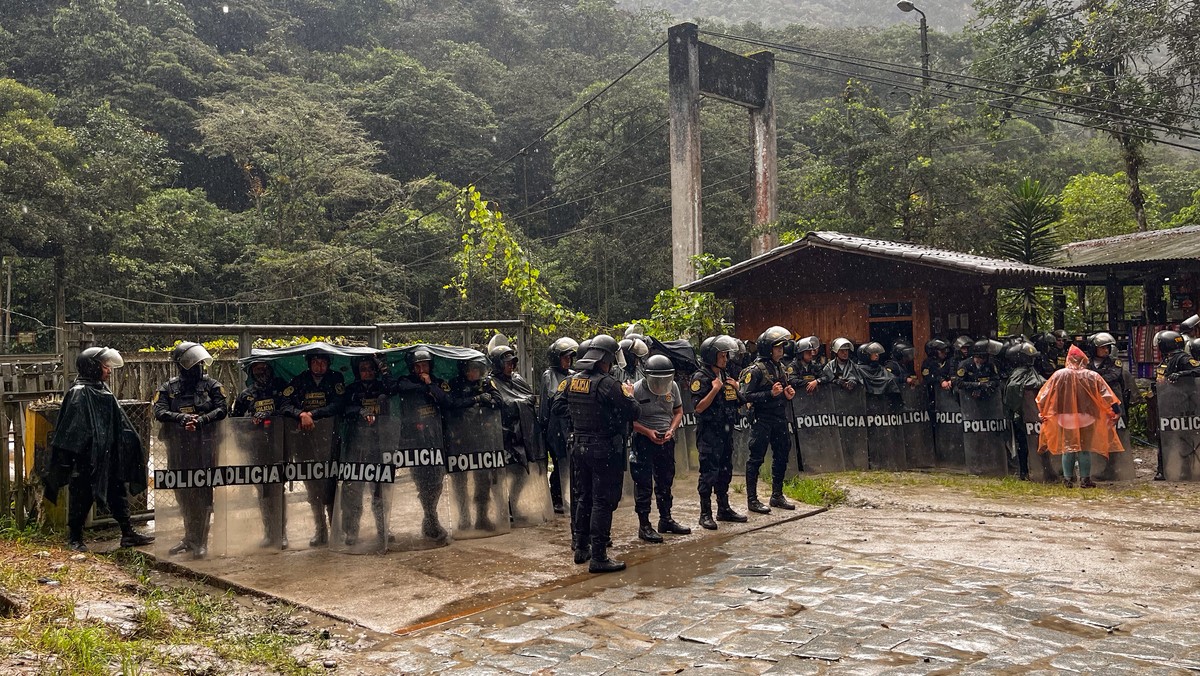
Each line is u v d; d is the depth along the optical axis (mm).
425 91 59219
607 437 6988
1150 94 21359
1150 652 4828
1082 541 7570
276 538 7785
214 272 45500
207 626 5711
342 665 5070
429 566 7215
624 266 47719
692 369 8578
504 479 8570
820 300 13719
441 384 8258
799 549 7414
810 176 25391
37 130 37375
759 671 4715
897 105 60906
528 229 59500
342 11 69312
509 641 5348
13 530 7676
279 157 46719
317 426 7930
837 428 11797
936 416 12227
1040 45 23734
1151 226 33125
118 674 4574
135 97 50594
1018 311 19078
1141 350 16719
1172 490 10180
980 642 5039
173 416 7406
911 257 12211
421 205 51594
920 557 7023
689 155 20141
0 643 4734
